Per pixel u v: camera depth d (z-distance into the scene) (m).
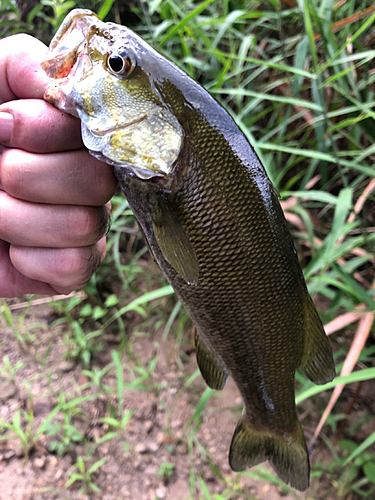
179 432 0.36
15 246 0.18
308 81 0.47
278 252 0.19
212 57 0.47
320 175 0.45
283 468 0.24
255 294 0.19
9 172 0.16
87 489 0.31
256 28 0.51
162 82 0.17
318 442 0.35
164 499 0.31
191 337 0.43
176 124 0.17
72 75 0.16
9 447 0.33
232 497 0.32
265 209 0.18
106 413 0.36
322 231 0.42
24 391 0.37
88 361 0.39
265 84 0.50
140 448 0.34
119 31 0.17
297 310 0.21
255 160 0.18
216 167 0.17
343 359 0.40
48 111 0.16
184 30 0.42
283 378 0.22
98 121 0.16
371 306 0.29
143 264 0.51
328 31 0.35
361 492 0.31
